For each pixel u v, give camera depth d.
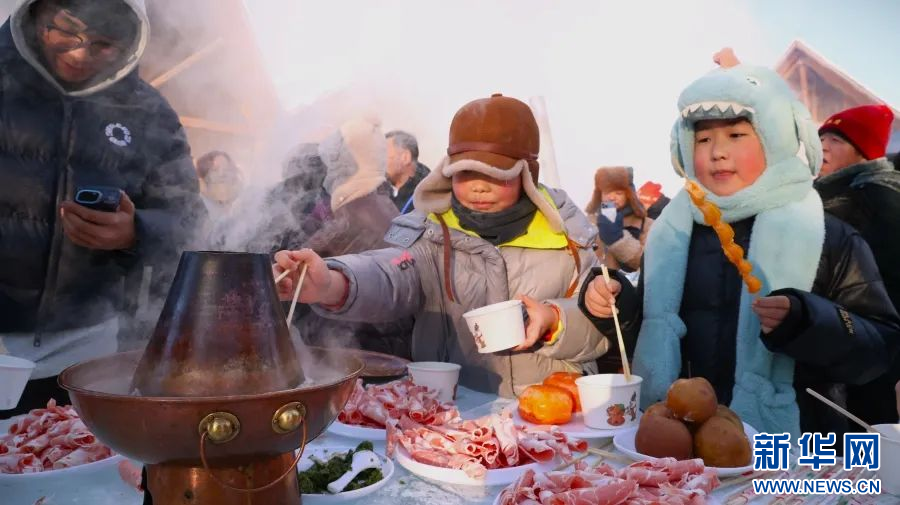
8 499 0.93
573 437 1.24
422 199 1.78
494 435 1.09
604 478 0.91
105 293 1.76
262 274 0.82
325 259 1.62
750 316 1.58
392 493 0.99
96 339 1.77
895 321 1.56
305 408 0.72
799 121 1.63
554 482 0.91
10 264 1.64
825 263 1.59
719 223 1.38
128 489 0.97
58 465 1.02
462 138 1.66
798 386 1.60
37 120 1.63
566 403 1.34
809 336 1.37
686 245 1.72
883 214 2.34
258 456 0.74
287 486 0.84
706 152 1.69
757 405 1.54
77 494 0.95
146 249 1.75
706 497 0.90
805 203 1.63
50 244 1.68
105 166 1.75
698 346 1.68
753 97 1.58
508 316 1.44
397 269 1.69
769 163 1.64
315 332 2.00
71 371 0.79
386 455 1.14
